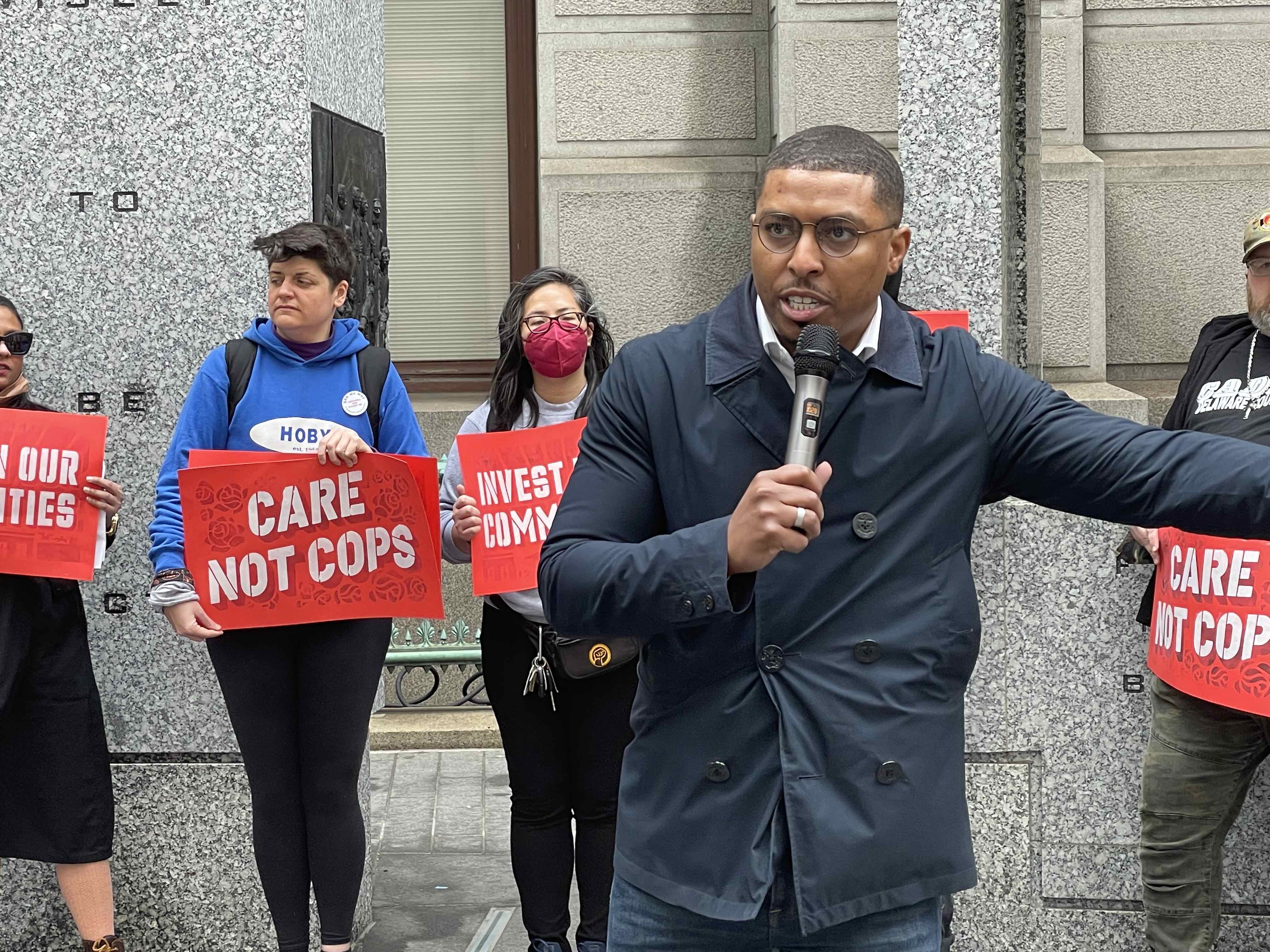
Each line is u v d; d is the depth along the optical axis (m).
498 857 5.27
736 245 7.63
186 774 4.12
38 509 3.71
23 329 4.10
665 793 2.02
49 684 3.77
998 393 2.01
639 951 2.07
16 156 4.12
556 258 7.69
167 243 4.11
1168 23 6.89
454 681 7.46
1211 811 3.49
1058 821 3.88
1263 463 1.81
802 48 7.32
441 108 8.30
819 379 1.83
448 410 8.07
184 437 3.62
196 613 3.51
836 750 1.93
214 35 4.05
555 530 2.01
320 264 3.60
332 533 3.53
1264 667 3.27
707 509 1.99
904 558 1.96
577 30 7.62
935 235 3.78
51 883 4.14
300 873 3.60
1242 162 6.89
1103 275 6.69
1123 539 3.81
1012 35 3.87
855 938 1.97
